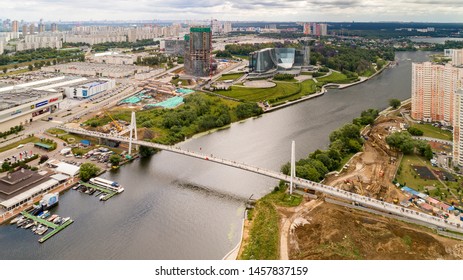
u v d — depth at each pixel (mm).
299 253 195250
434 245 198250
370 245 199875
